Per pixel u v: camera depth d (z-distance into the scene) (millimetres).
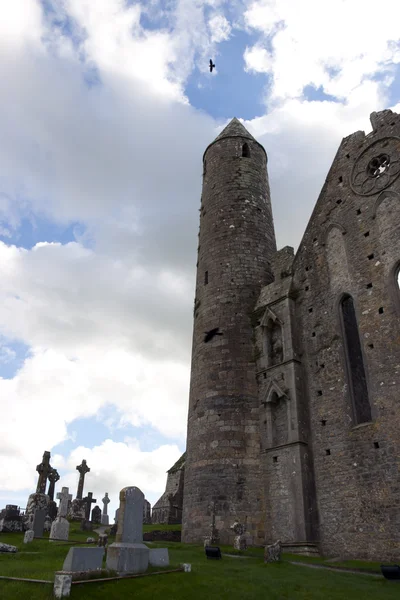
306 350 26469
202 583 13195
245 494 24312
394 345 22219
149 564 14289
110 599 10945
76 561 12281
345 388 23656
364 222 26234
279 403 26047
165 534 30719
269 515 23500
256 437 25969
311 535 21688
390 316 22922
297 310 28000
